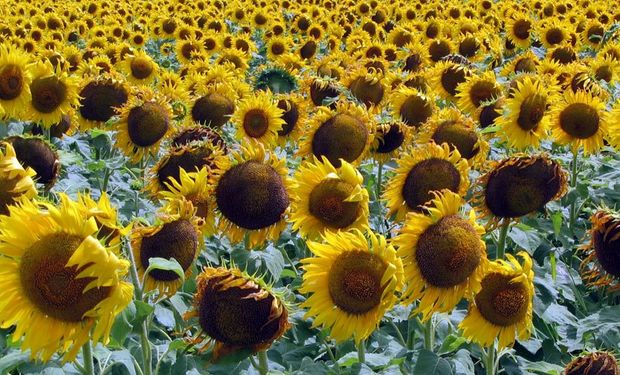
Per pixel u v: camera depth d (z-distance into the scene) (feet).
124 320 11.28
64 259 9.99
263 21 75.46
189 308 16.76
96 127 28.76
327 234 12.90
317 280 12.89
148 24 72.23
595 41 52.75
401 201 17.10
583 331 16.56
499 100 26.18
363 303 12.64
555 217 19.81
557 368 15.35
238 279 12.18
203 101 27.84
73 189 21.70
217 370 14.51
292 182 16.28
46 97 26.43
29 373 12.83
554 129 23.81
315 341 17.22
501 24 70.79
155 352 15.72
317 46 55.01
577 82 30.17
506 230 16.62
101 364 13.57
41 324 10.03
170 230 14.42
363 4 76.79
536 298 17.11
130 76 41.45
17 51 26.08
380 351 16.83
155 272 14.47
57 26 67.15
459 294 13.37
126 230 10.96
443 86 31.40
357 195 15.34
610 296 20.57
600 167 25.72
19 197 13.07
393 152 22.27
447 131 21.24
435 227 13.28
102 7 83.30
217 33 64.34
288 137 27.25
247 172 16.12
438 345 16.88
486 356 14.92
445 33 57.06
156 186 18.88
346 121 20.88
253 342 12.33
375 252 12.72
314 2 85.51
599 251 16.16
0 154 13.38
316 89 29.01
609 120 22.98
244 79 42.70
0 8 78.84
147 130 23.99
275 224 16.53
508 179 15.71
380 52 44.65
